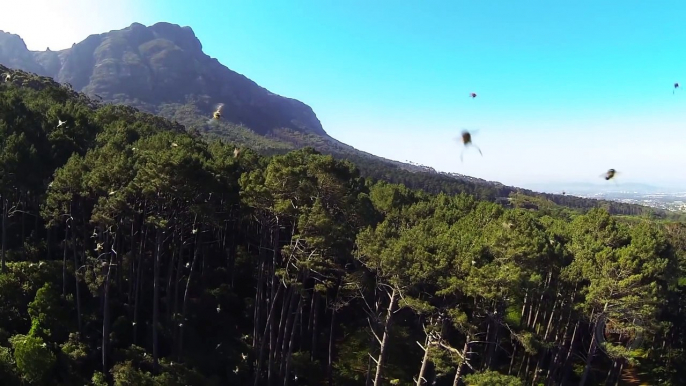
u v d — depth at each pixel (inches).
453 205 2091.5
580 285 1294.3
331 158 1291.8
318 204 1101.1
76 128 1681.8
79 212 1408.7
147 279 1581.0
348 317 1754.4
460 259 1005.8
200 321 1453.0
